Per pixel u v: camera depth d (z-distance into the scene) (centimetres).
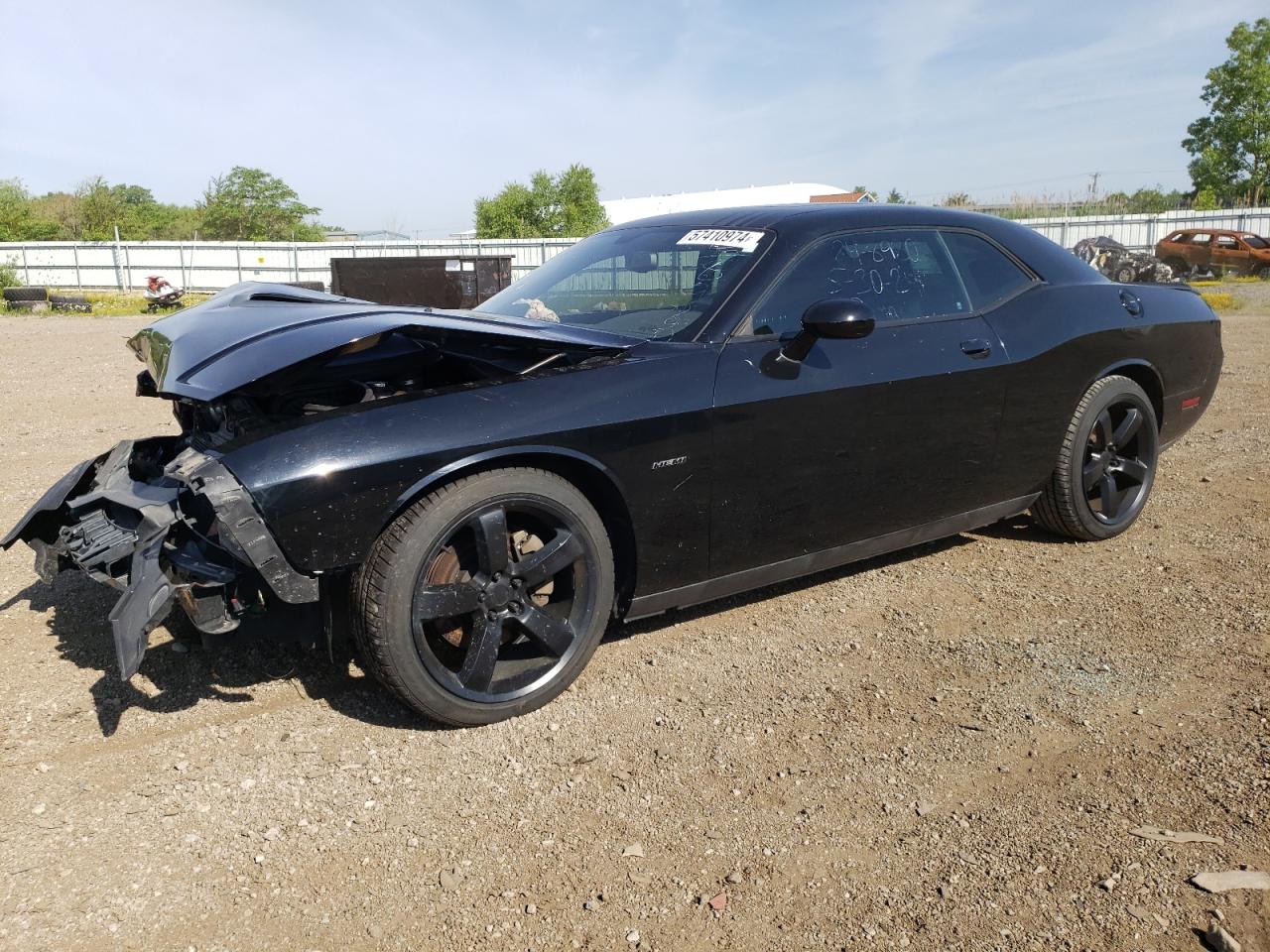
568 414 280
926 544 449
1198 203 4625
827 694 304
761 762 266
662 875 219
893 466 353
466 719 280
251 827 237
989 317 385
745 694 305
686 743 276
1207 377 481
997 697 300
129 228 6128
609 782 257
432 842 232
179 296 2583
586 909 208
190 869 221
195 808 245
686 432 300
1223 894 205
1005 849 224
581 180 5434
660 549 306
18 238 5797
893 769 261
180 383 265
